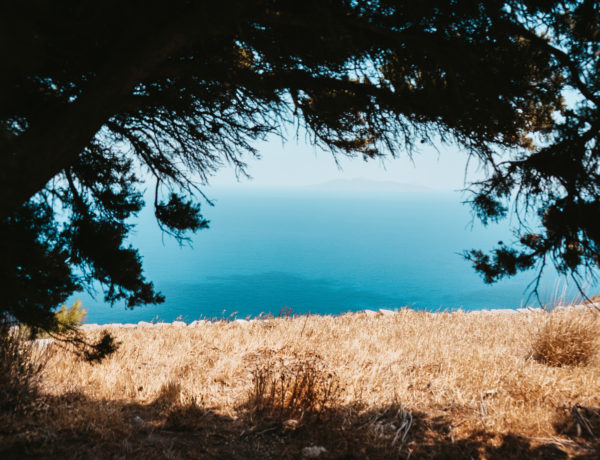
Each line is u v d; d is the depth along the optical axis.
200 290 163.25
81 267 5.40
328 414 4.86
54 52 3.17
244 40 3.31
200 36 2.79
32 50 1.81
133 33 2.84
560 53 3.07
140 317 113.44
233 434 4.45
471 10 2.95
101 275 5.45
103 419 4.36
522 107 3.41
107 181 5.79
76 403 4.79
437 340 8.91
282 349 8.17
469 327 10.60
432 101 3.34
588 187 3.23
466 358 7.22
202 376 6.48
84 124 2.76
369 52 3.36
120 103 3.05
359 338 9.09
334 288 179.38
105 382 5.98
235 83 3.55
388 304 147.50
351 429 4.54
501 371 6.48
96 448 3.76
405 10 3.06
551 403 5.39
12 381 4.95
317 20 2.83
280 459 3.94
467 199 3.80
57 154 2.70
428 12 2.87
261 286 176.88
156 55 2.75
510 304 151.50
